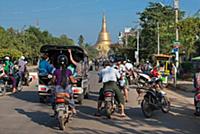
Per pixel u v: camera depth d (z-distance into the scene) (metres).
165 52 56.50
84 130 11.88
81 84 18.25
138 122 13.62
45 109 16.42
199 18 37.78
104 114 15.30
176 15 37.62
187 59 47.53
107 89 14.24
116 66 18.05
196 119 14.64
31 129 11.90
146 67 32.38
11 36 79.62
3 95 22.12
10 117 14.18
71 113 12.52
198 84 15.35
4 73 22.31
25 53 77.12
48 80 18.30
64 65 12.39
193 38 39.94
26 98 20.75
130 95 23.34
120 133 11.52
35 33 105.31
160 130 12.17
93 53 163.00
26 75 29.34
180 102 20.47
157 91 15.07
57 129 11.95
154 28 61.19
